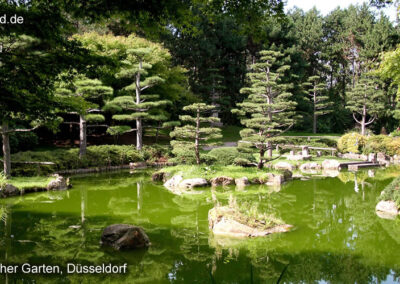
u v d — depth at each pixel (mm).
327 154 23922
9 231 7918
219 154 17203
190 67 32812
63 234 7723
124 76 21625
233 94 34688
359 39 39281
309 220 9016
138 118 21609
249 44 33719
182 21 4934
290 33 34094
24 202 11086
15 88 5355
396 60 9211
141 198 11883
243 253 6613
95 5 4461
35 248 6812
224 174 14664
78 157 18203
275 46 33188
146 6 4422
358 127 34656
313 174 17609
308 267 5973
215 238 7512
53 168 16656
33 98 5668
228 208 8453
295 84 33969
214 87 30953
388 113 32375
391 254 6598
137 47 22672
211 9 4941
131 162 20594
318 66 40906
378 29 34219
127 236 6910
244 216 8211
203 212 9930
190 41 31016
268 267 5961
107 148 20094
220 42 32750
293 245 7066
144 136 28672
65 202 11164
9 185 12016
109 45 21641
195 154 16219
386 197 10258
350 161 21047
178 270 5820
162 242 7246
